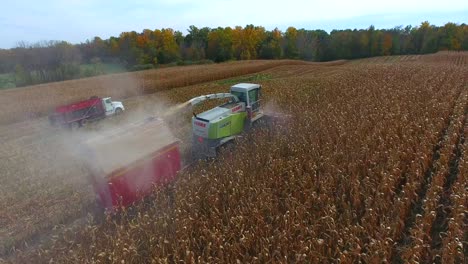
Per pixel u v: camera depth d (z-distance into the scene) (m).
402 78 25.22
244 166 10.85
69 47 75.88
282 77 41.03
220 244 7.33
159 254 7.39
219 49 84.38
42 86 46.06
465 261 6.97
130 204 9.61
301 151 11.61
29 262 7.80
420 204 8.91
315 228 7.71
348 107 16.73
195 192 9.38
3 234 9.12
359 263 6.70
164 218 8.38
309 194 9.04
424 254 7.20
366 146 11.09
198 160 12.33
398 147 10.99
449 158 10.98
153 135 10.44
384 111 15.39
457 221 7.61
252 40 87.12
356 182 9.10
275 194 9.43
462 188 8.52
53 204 10.56
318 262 6.96
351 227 7.46
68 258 7.50
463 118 14.51
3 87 54.88
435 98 17.31
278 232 7.43
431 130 12.44
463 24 88.94
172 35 81.88
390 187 8.96
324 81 28.52
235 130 13.18
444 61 50.62
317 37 100.75
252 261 6.76
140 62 77.50
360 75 29.14
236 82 37.53
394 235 7.52
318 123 14.52
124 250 7.21
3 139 19.33
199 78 40.22
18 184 12.09
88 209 10.12
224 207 8.73
